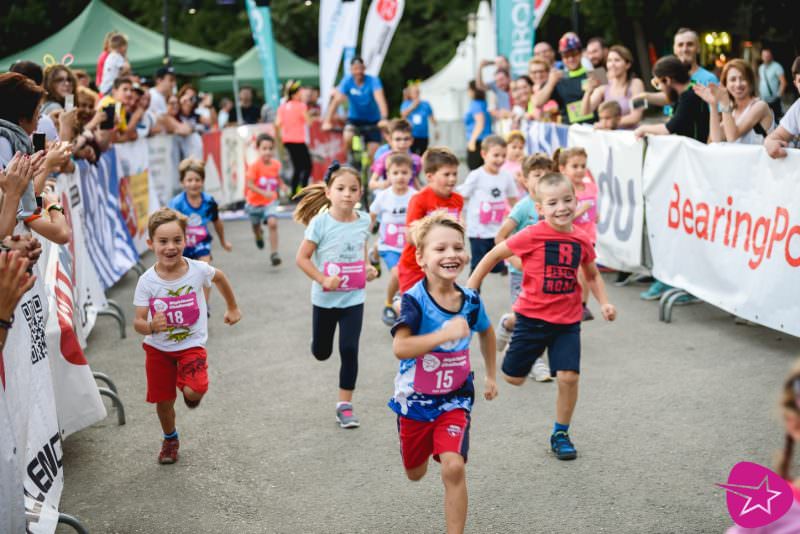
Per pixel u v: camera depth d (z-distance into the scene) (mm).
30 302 4297
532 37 15945
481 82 16156
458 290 4156
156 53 19438
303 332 8492
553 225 5254
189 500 4801
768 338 7582
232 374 7164
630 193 9375
